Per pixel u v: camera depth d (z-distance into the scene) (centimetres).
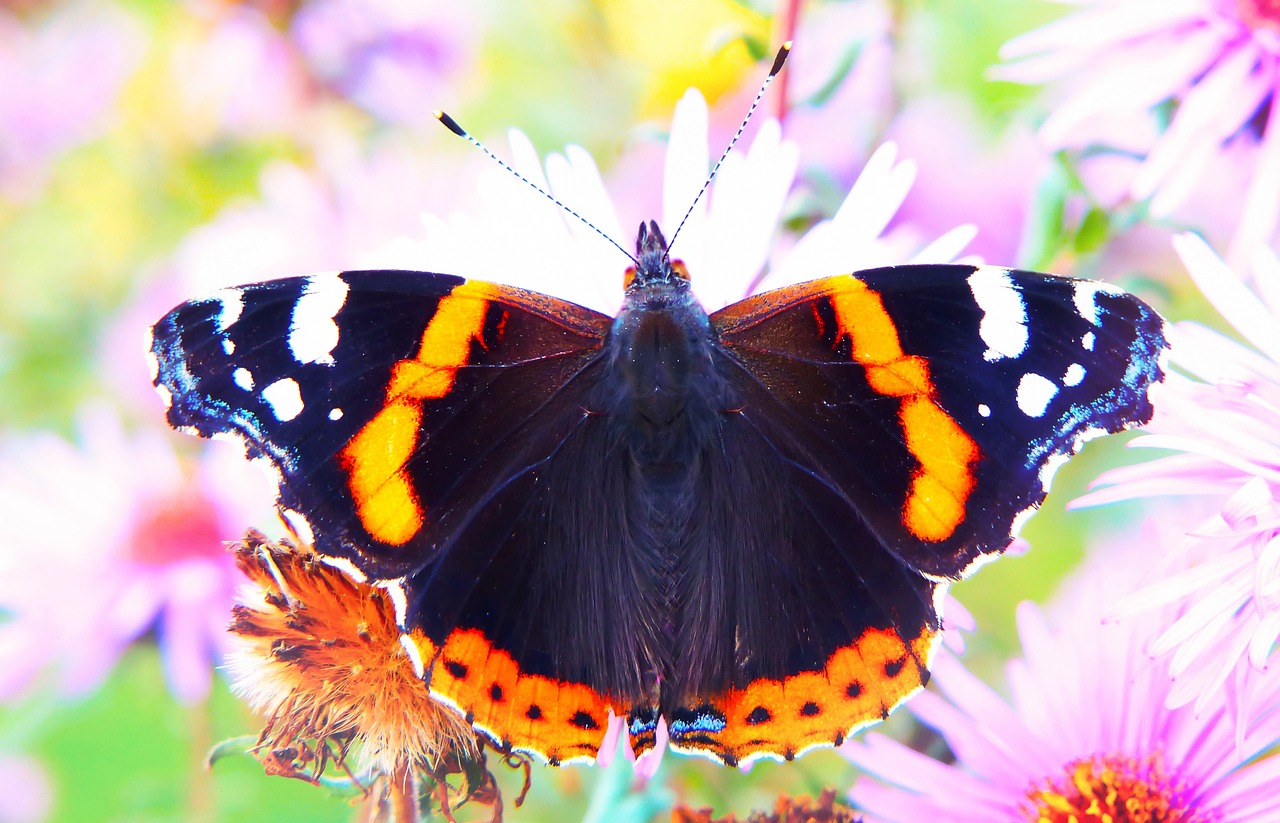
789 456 24
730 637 24
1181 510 26
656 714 23
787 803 24
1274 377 24
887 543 24
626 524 24
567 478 24
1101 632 24
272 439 23
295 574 23
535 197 25
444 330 24
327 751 23
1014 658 24
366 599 23
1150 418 23
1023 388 23
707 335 24
